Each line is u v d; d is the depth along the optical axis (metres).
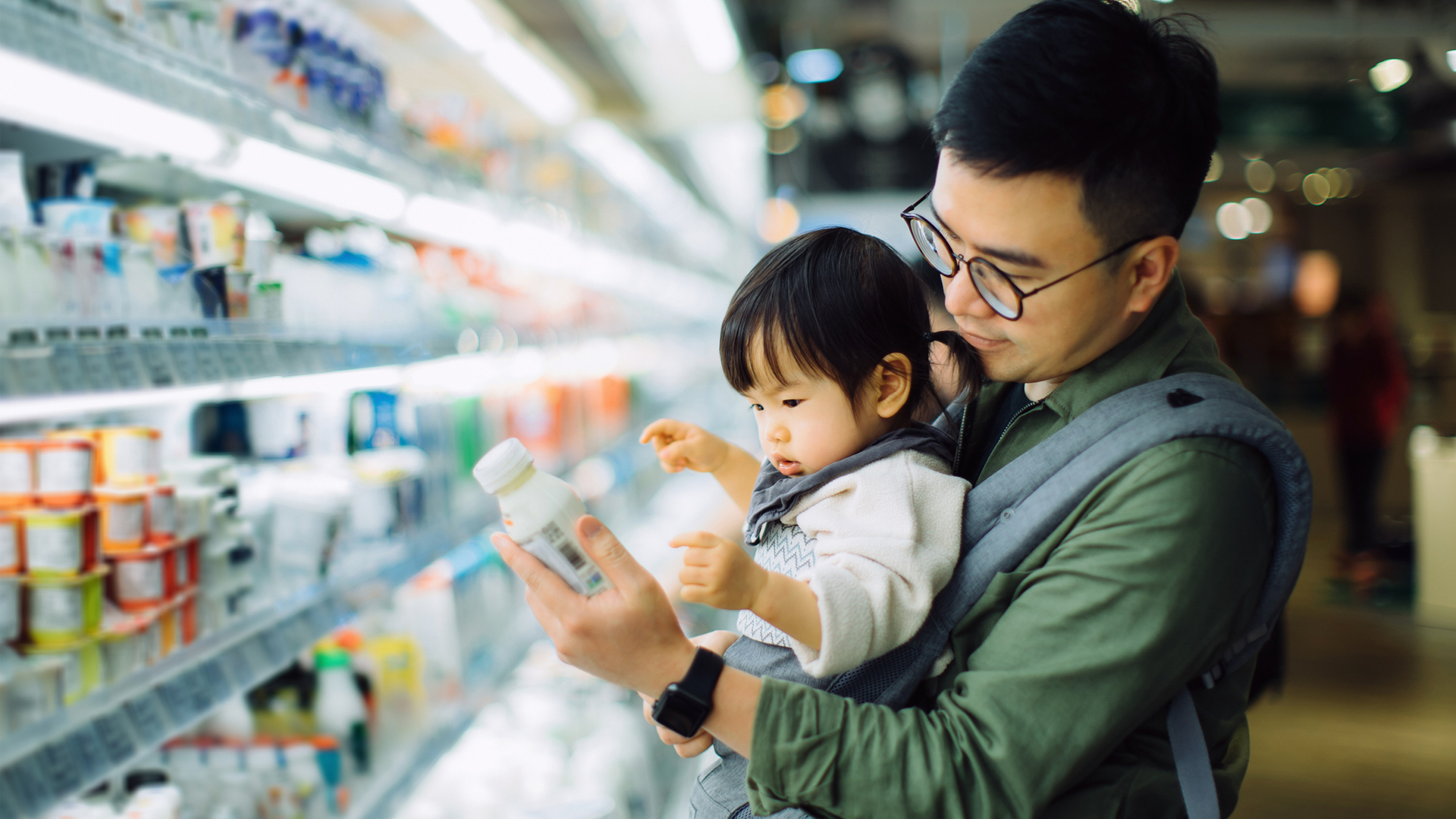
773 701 0.78
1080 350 0.88
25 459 1.01
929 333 1.02
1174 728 0.85
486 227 2.30
